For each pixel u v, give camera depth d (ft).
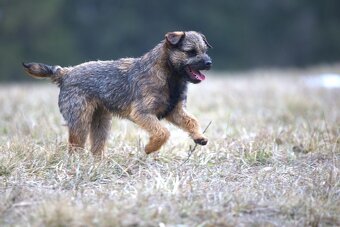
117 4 181.27
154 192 33.32
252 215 31.81
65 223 29.40
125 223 29.40
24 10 162.71
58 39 168.04
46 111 58.90
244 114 62.49
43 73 43.06
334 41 198.49
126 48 178.50
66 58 169.48
